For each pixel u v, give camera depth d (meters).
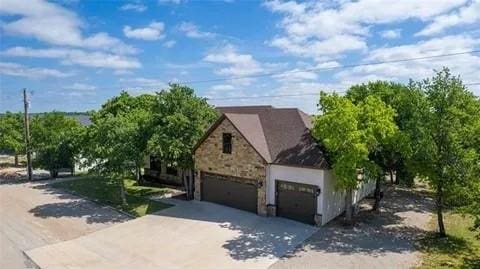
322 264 14.74
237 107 32.84
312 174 19.91
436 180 17.12
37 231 19.41
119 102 35.00
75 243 17.59
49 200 26.38
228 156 23.45
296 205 20.80
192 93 25.89
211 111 26.50
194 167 25.64
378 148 20.02
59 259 15.66
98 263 15.24
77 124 45.25
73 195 27.95
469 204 16.55
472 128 16.23
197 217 21.58
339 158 18.14
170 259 15.58
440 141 17.02
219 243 17.36
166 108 24.81
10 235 18.75
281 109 25.12
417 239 17.64
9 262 15.41
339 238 17.83
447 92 17.00
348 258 15.31
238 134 22.70
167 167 31.92
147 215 22.17
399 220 20.83
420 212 22.53
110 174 23.55
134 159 23.70
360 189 25.00
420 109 17.62
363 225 19.88
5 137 41.66
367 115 18.50
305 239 17.75
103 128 23.72
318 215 19.70
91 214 22.61
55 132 37.38
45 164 34.91
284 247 16.73
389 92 23.27
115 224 20.55
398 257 15.37
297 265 14.70
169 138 23.62
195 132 24.97
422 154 17.20
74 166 37.50
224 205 24.16
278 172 21.28
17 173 39.53
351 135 17.44
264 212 21.67
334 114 17.89
